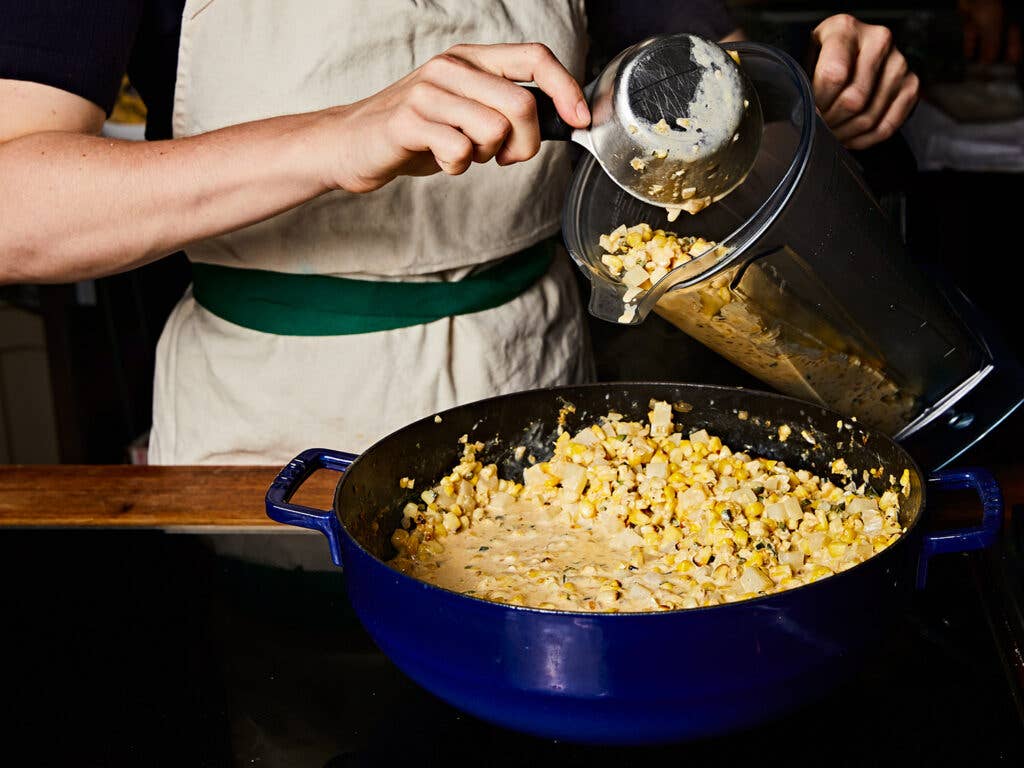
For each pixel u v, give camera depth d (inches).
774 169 37.6
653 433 43.9
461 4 46.5
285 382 49.7
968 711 32.2
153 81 48.9
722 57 34.0
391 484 40.1
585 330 58.7
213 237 43.4
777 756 30.9
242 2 44.7
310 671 35.3
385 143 36.9
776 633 27.5
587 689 27.8
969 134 106.0
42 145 41.6
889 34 47.9
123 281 98.9
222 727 32.8
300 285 48.7
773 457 42.9
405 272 48.6
